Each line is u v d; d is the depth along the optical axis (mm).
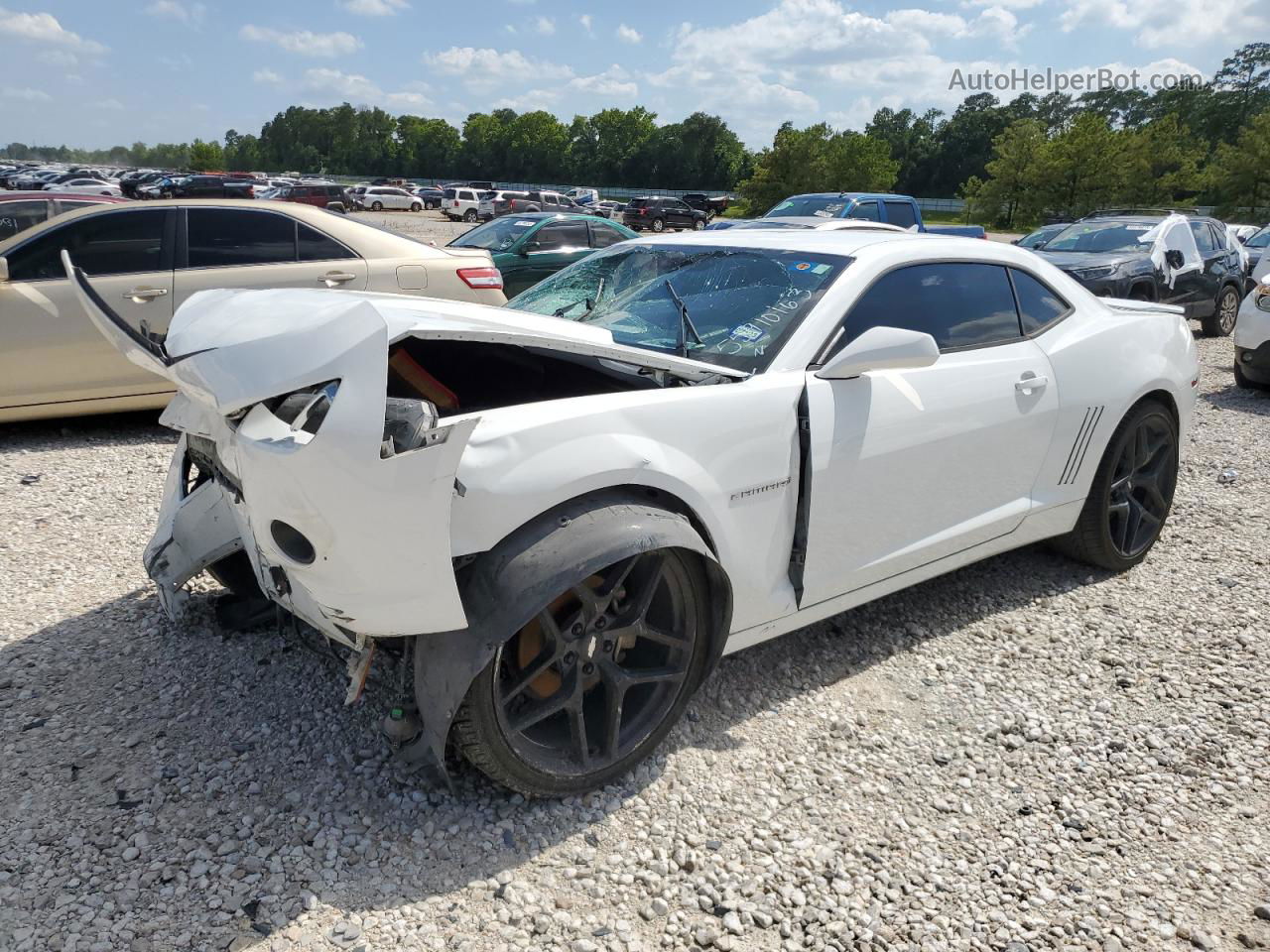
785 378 2812
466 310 2736
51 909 2035
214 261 6211
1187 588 4086
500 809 2445
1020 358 3545
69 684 2977
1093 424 3791
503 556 2205
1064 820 2525
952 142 107000
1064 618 3766
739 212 61750
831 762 2748
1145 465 4223
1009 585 4074
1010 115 105188
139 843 2262
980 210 53938
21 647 3203
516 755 2322
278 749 2662
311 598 2311
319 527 1967
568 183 130125
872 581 3168
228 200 6305
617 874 2246
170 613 3172
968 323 3453
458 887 2176
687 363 2723
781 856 2338
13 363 5680
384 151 145750
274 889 2131
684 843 2363
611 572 2369
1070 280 3996
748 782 2625
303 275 6395
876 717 3002
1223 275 12828
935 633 3607
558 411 2338
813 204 14047
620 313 3305
